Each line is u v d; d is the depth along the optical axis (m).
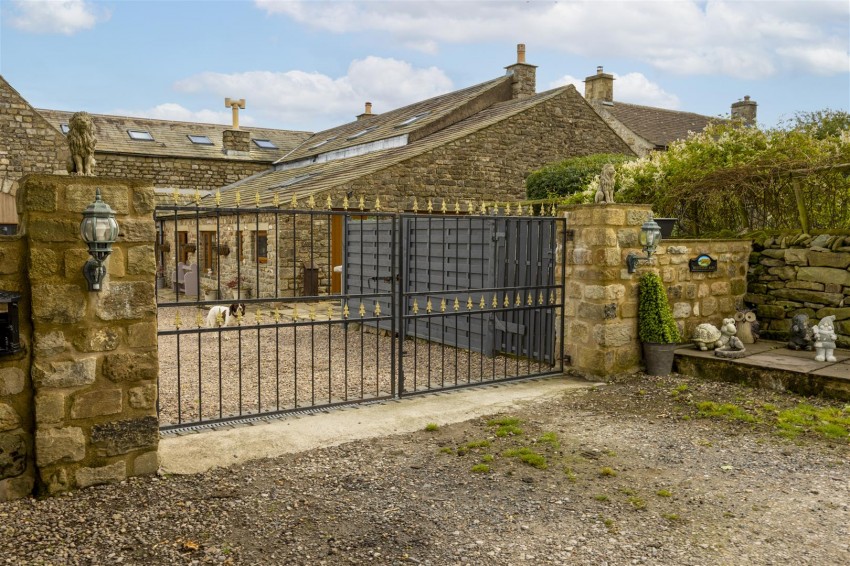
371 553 3.30
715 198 9.18
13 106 17.11
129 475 4.27
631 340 7.23
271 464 4.56
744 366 6.75
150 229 4.25
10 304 3.78
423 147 16.06
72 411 4.04
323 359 8.91
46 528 3.54
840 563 3.20
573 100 18.16
